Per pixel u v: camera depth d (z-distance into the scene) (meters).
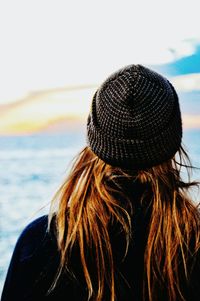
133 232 1.08
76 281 1.08
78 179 1.13
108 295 1.07
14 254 1.13
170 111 1.07
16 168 56.53
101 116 1.08
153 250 1.07
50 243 1.11
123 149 1.05
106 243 1.07
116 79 1.08
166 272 1.07
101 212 1.08
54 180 40.81
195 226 1.09
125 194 1.09
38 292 1.09
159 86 1.07
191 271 1.08
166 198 1.09
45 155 85.62
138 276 1.07
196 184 1.14
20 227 18.59
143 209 1.09
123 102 1.05
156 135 1.04
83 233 1.07
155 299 1.07
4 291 1.12
